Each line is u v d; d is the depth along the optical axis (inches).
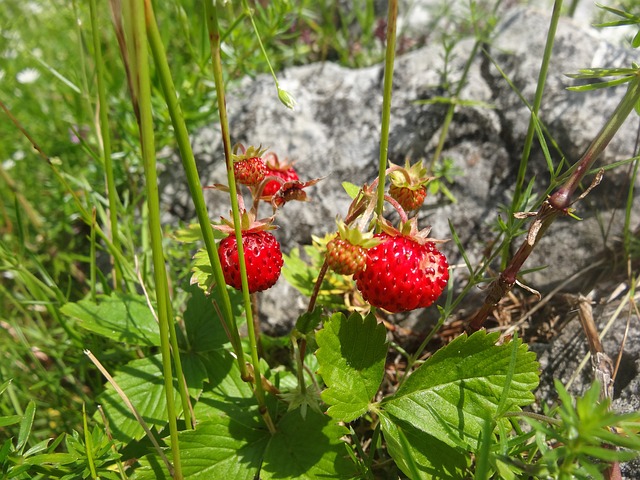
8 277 5.9
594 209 4.7
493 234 5.0
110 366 4.7
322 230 5.3
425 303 3.0
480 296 4.8
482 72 5.4
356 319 3.2
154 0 2.9
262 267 3.2
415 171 3.5
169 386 2.7
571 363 4.1
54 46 8.1
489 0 7.4
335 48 7.4
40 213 6.5
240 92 6.2
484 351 3.2
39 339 5.1
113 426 3.5
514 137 5.1
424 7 7.5
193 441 3.3
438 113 5.4
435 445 3.1
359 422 4.2
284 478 3.2
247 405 3.7
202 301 4.1
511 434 3.6
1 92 7.3
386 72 2.7
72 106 6.4
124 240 5.1
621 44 5.5
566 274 4.7
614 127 2.9
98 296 4.1
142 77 2.2
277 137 5.7
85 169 6.3
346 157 5.5
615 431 3.1
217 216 5.6
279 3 5.9
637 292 4.3
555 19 3.6
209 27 2.4
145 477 3.2
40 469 3.1
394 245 3.0
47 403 4.4
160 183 6.0
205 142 6.0
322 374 3.1
